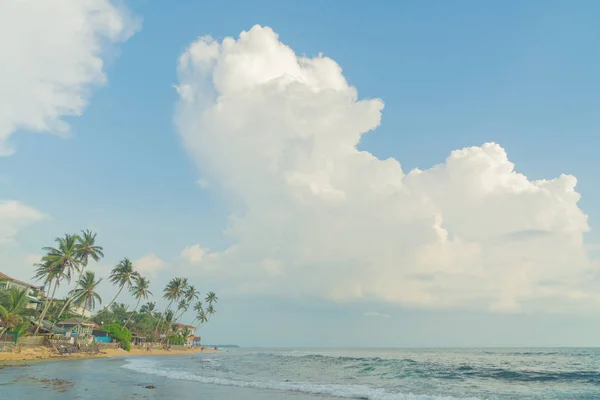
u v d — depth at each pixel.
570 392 27.25
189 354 112.25
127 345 91.25
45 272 62.66
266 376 38.03
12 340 52.25
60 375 30.08
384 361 71.12
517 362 69.50
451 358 87.38
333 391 24.33
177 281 119.75
